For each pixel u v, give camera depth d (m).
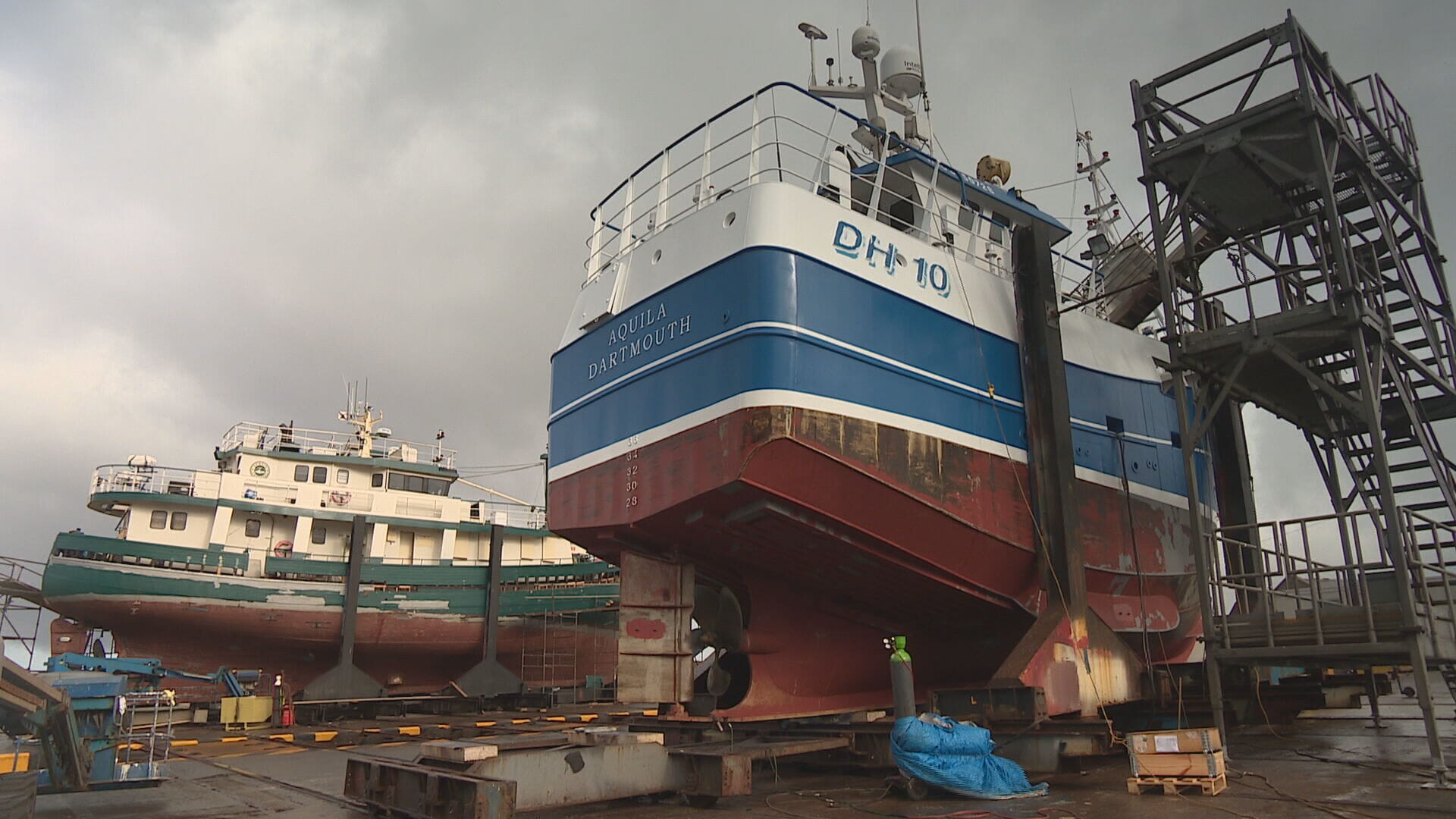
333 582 28.48
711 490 10.32
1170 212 10.80
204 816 8.28
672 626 12.48
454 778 6.89
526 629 30.59
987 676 13.29
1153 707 12.23
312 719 23.88
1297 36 9.91
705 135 12.29
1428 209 11.86
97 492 27.41
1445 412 12.02
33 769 9.59
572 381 13.32
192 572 26.69
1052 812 7.55
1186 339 10.51
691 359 10.91
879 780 10.20
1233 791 8.07
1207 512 15.58
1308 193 11.84
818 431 10.19
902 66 15.41
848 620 13.07
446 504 31.41
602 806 8.53
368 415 32.47
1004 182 15.65
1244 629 9.86
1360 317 9.18
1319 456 13.22
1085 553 12.91
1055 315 12.80
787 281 10.30
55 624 27.80
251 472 28.97
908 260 11.73
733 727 11.73
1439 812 6.77
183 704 24.25
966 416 11.88
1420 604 9.30
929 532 11.45
